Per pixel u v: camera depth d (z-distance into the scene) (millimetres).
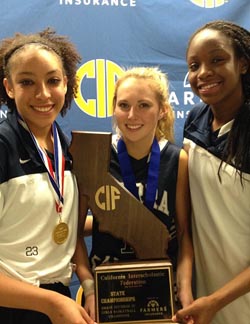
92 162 1110
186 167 1228
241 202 1137
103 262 1160
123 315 1033
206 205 1173
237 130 1148
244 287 1099
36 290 972
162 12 1779
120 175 1202
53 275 1062
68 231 1091
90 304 1069
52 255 1064
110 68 1760
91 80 1750
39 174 1058
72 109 1744
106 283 1038
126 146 1210
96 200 1118
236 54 1155
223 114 1197
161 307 1036
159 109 1217
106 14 1743
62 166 1120
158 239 1118
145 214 1116
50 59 1062
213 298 1074
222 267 1188
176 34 1792
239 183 1129
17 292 969
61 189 1084
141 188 1190
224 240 1154
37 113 1062
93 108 1761
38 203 1037
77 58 1249
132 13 1761
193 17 1797
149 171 1197
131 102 1160
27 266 1027
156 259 1115
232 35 1156
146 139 1194
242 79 1192
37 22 1689
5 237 1027
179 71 1805
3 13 1663
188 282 1142
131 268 1040
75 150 1110
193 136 1236
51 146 1152
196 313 1053
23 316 1075
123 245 1167
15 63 1056
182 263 1193
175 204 1225
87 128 1761
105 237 1176
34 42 1119
